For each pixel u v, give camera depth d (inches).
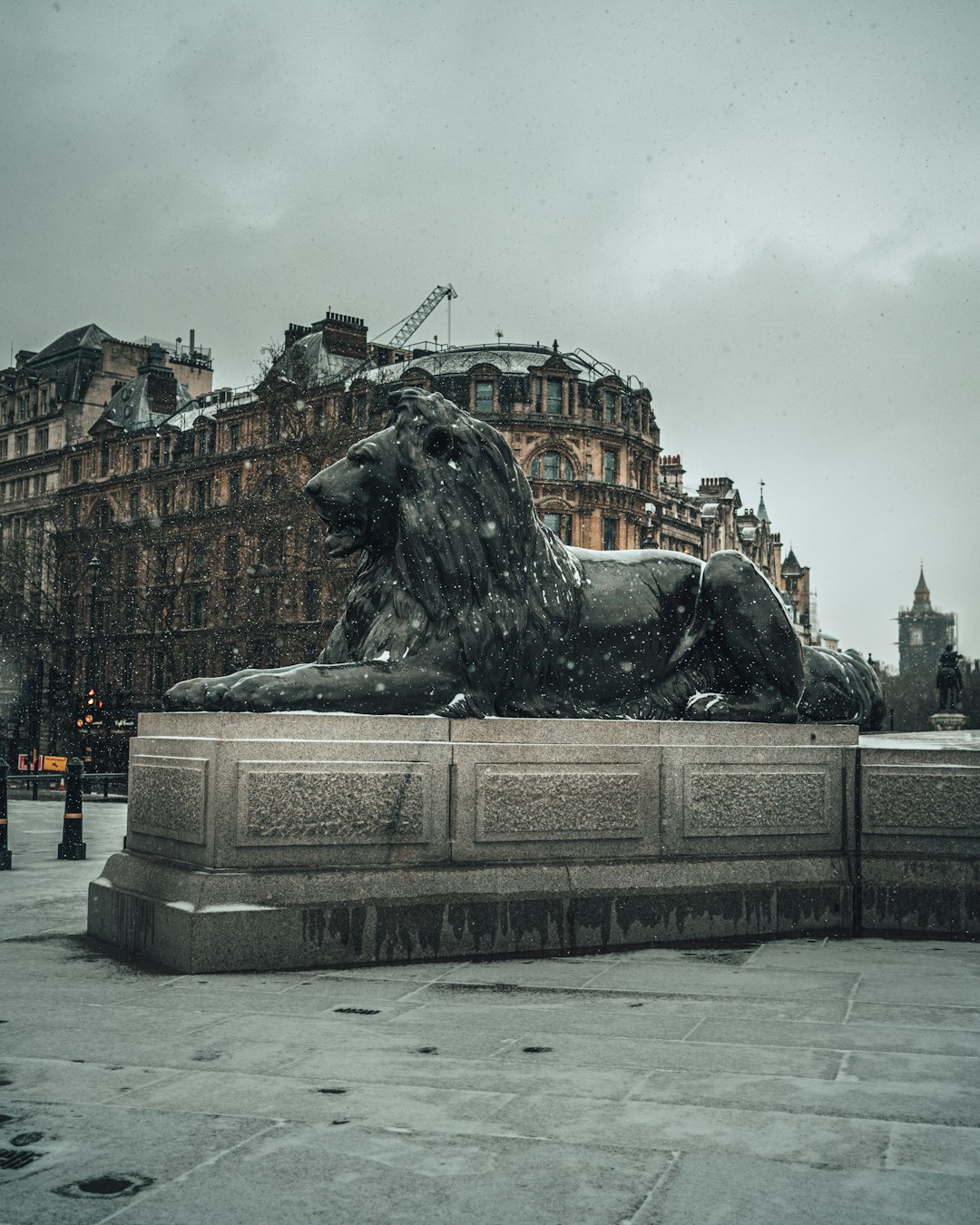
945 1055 191.2
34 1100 169.0
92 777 1136.2
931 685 5398.6
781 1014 221.3
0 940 312.8
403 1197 135.0
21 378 3661.4
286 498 1983.3
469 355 2524.6
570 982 252.2
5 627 2603.3
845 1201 133.2
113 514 3139.8
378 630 319.9
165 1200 134.5
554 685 334.3
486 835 295.4
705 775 320.8
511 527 324.8
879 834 333.7
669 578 353.7
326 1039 202.1
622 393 2576.3
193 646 2726.4
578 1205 132.6
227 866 269.3
